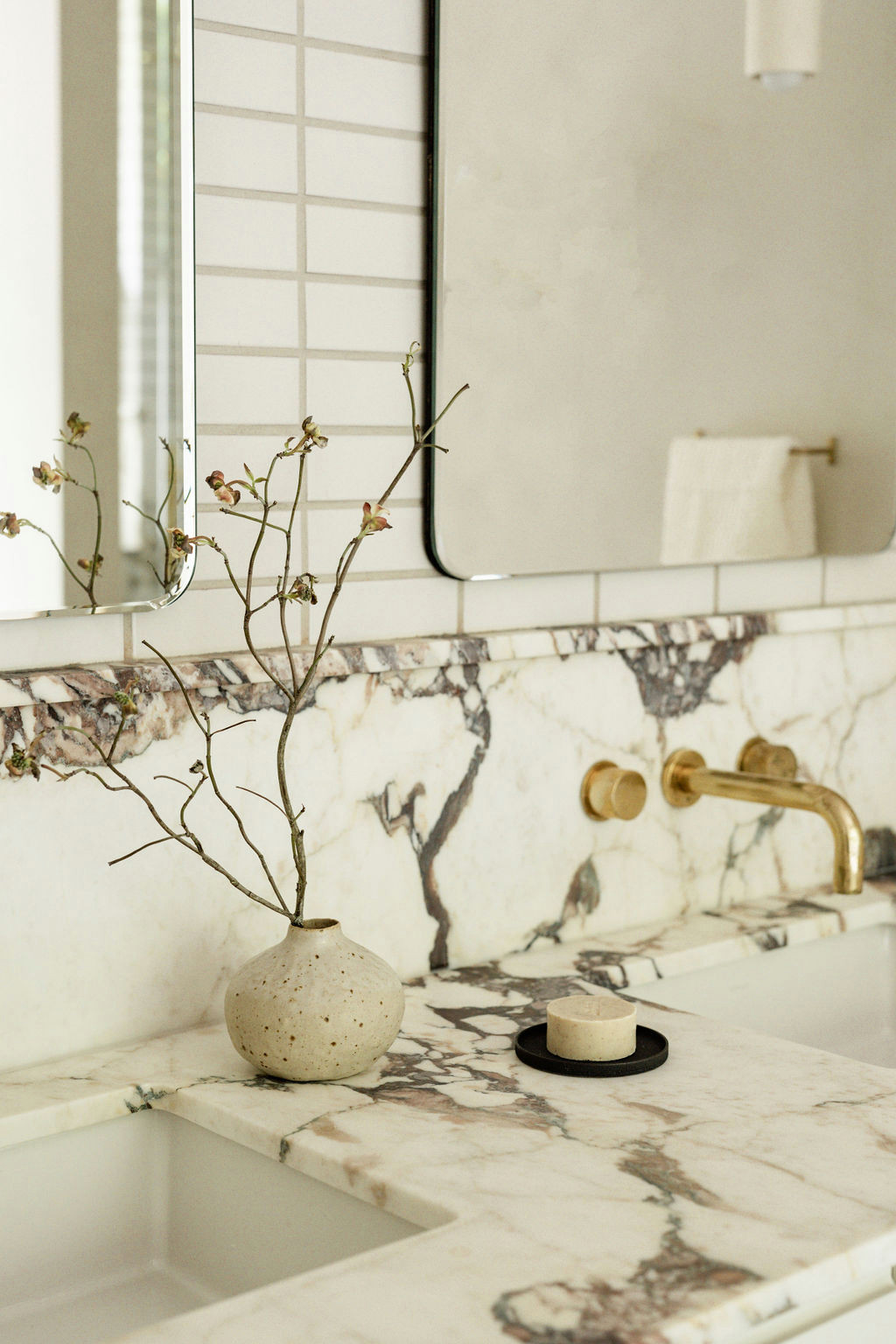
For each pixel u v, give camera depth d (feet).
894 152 5.27
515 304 4.31
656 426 4.71
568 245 4.41
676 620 4.89
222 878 3.91
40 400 3.47
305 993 3.37
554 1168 2.95
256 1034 3.39
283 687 3.46
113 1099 3.41
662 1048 3.63
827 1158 3.01
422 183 4.16
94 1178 3.44
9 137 3.37
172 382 3.65
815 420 5.17
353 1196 3.00
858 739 5.62
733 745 5.16
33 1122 3.29
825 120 5.05
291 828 3.49
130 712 3.43
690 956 4.59
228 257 3.81
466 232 4.18
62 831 3.61
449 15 4.08
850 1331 2.77
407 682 4.23
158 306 3.62
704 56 4.67
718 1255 2.58
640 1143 3.09
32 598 3.50
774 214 4.94
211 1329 2.35
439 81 4.09
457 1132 3.15
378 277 4.09
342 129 3.98
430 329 4.19
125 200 3.54
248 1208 3.28
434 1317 2.38
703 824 5.09
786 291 5.01
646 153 4.57
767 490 5.06
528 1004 4.07
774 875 5.36
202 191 3.75
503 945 4.54
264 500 3.45
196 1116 3.37
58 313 3.47
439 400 4.19
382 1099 3.35
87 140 3.48
